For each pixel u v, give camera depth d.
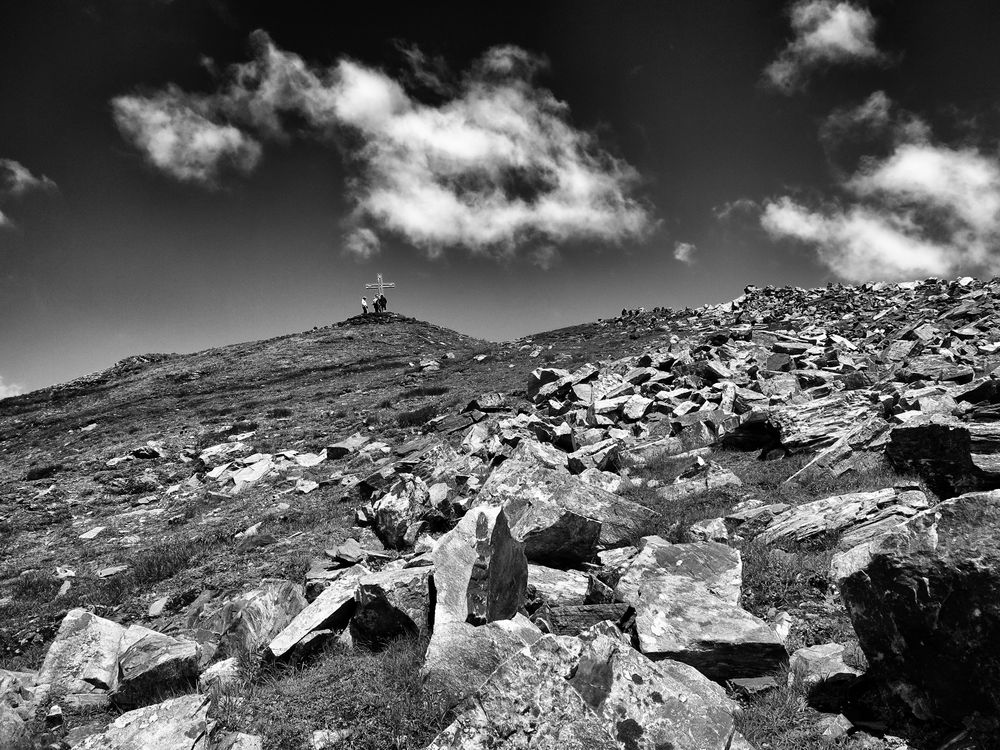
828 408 18.00
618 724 5.98
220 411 48.56
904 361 24.25
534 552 12.19
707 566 10.08
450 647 7.93
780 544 11.27
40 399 70.19
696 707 6.32
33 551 22.30
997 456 11.71
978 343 26.05
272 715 7.71
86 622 11.95
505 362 52.19
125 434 45.25
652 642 8.11
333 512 19.91
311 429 36.84
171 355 88.44
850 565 7.27
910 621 6.45
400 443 28.89
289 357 71.94
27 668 12.81
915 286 51.81
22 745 8.69
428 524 16.22
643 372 29.05
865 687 7.05
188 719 8.05
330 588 11.16
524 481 14.44
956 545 6.32
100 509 27.62
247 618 10.86
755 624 8.30
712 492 14.84
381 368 62.44
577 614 9.31
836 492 13.27
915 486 12.02
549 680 5.99
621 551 12.24
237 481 28.08
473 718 5.87
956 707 6.13
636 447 19.62
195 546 18.98
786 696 7.25
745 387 24.73
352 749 7.07
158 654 10.19
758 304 58.28
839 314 44.97
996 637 5.81
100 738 8.05
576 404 27.22
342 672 8.62
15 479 35.75
